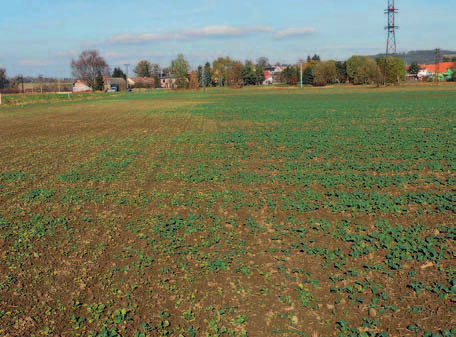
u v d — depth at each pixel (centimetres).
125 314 616
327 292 657
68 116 4225
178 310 626
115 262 782
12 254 821
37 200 1191
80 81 16300
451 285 659
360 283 671
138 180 1391
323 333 565
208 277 714
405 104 4609
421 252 770
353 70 14300
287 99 6694
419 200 1045
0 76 12269
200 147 2048
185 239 875
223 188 1252
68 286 700
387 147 1848
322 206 1053
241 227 930
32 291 686
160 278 718
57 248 851
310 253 777
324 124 2861
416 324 571
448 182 1215
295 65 18325
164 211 1062
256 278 706
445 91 7825
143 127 3061
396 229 876
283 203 1086
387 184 1212
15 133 2859
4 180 1455
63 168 1633
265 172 1449
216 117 3753
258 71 18150
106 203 1146
